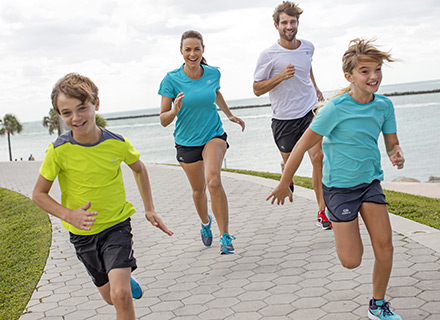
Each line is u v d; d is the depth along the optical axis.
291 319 3.59
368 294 3.86
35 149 90.94
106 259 3.09
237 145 44.19
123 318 2.92
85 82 3.02
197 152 5.13
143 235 6.54
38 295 4.63
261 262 4.89
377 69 3.20
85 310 4.18
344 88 3.48
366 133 3.34
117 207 3.24
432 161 26.50
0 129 71.06
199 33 4.99
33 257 6.04
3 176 16.56
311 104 5.74
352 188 3.39
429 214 6.03
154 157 45.81
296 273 4.48
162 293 4.38
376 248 3.30
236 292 4.20
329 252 4.94
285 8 5.50
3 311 4.31
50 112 70.19
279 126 5.83
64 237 6.86
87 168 3.12
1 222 9.11
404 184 10.09
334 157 3.44
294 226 6.08
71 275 5.16
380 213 3.29
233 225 6.50
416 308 3.53
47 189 3.09
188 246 5.77
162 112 5.00
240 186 9.46
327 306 3.73
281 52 5.59
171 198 9.21
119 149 3.24
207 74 5.12
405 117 56.47
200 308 3.96
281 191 3.62
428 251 4.62
